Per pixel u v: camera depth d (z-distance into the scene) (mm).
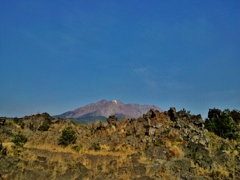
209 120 39000
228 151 29234
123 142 31750
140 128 33969
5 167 20797
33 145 30156
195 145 28312
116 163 24406
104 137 33469
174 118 35469
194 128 32125
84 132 35156
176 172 23562
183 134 31203
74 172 22047
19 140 30031
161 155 26453
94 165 23906
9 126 34750
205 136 31359
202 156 26906
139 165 23938
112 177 21625
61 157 25016
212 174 24438
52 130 36531
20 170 21047
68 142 31422
